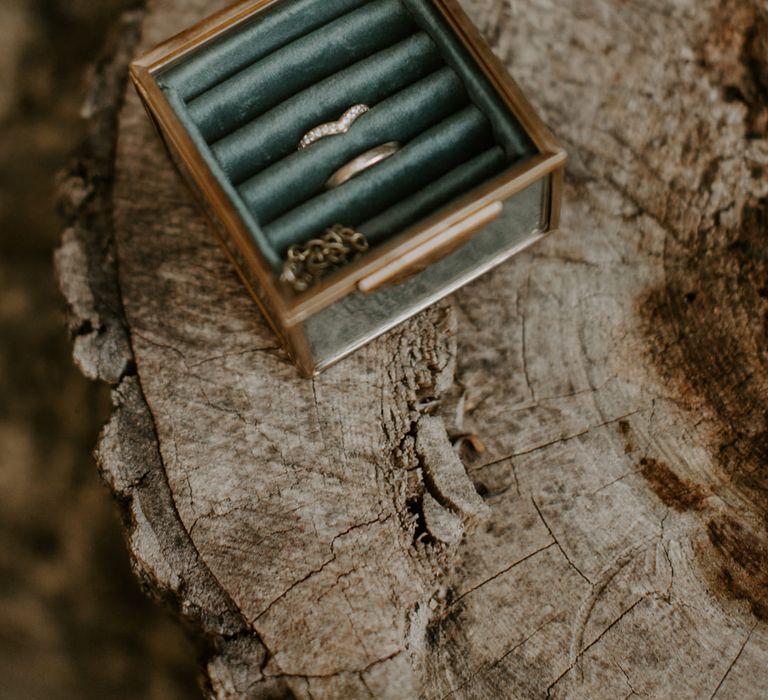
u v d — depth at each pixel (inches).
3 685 16.3
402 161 13.6
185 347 13.9
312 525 13.3
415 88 13.7
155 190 14.4
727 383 13.7
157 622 16.4
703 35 14.6
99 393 16.9
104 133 14.7
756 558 13.4
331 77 13.8
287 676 13.0
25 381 17.1
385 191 13.6
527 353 14.0
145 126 14.6
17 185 17.4
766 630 13.2
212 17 13.5
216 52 13.6
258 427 13.6
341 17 13.8
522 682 13.1
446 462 13.4
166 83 13.6
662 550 13.4
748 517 13.4
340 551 13.2
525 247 14.2
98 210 14.4
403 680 13.0
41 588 16.6
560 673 13.1
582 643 13.2
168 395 13.7
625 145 14.5
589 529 13.5
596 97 14.6
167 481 13.5
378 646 13.0
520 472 13.7
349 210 13.6
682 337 13.9
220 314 14.0
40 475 16.8
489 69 13.4
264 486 13.4
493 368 13.9
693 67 14.5
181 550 13.3
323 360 13.7
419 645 13.1
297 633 13.1
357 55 14.0
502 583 13.4
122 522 13.6
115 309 14.1
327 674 13.0
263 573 13.2
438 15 13.7
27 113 17.5
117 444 13.6
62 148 17.4
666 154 14.4
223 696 13.0
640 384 13.9
